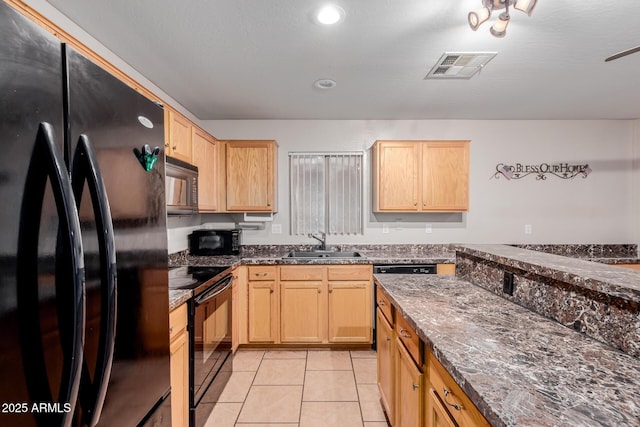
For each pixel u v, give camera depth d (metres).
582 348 0.94
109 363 0.82
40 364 0.66
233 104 2.99
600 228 3.52
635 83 2.51
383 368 1.88
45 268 0.67
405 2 1.53
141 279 1.05
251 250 3.51
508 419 0.61
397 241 3.53
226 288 2.32
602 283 0.96
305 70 2.27
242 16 1.64
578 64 2.18
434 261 2.92
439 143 3.19
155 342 1.13
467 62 2.16
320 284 2.91
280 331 2.91
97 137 0.86
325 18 1.66
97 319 0.82
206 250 3.16
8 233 0.61
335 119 3.50
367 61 2.14
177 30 1.76
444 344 0.97
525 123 3.52
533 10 1.47
